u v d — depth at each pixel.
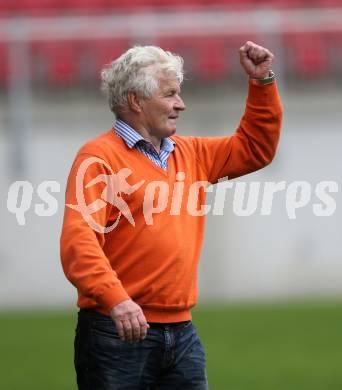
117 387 15.47
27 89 48.06
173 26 49.97
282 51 50.06
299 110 48.75
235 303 46.41
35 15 56.50
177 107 16.09
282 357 33.38
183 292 15.84
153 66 15.92
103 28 49.88
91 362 15.60
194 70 51.00
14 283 46.62
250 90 16.92
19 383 29.25
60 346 35.72
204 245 47.00
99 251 14.84
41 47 51.78
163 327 15.75
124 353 15.50
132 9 56.44
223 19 49.91
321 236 47.50
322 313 42.50
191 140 17.00
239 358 33.19
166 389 15.98
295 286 47.31
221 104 48.53
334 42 51.81
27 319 42.66
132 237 15.62
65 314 43.88
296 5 56.31
